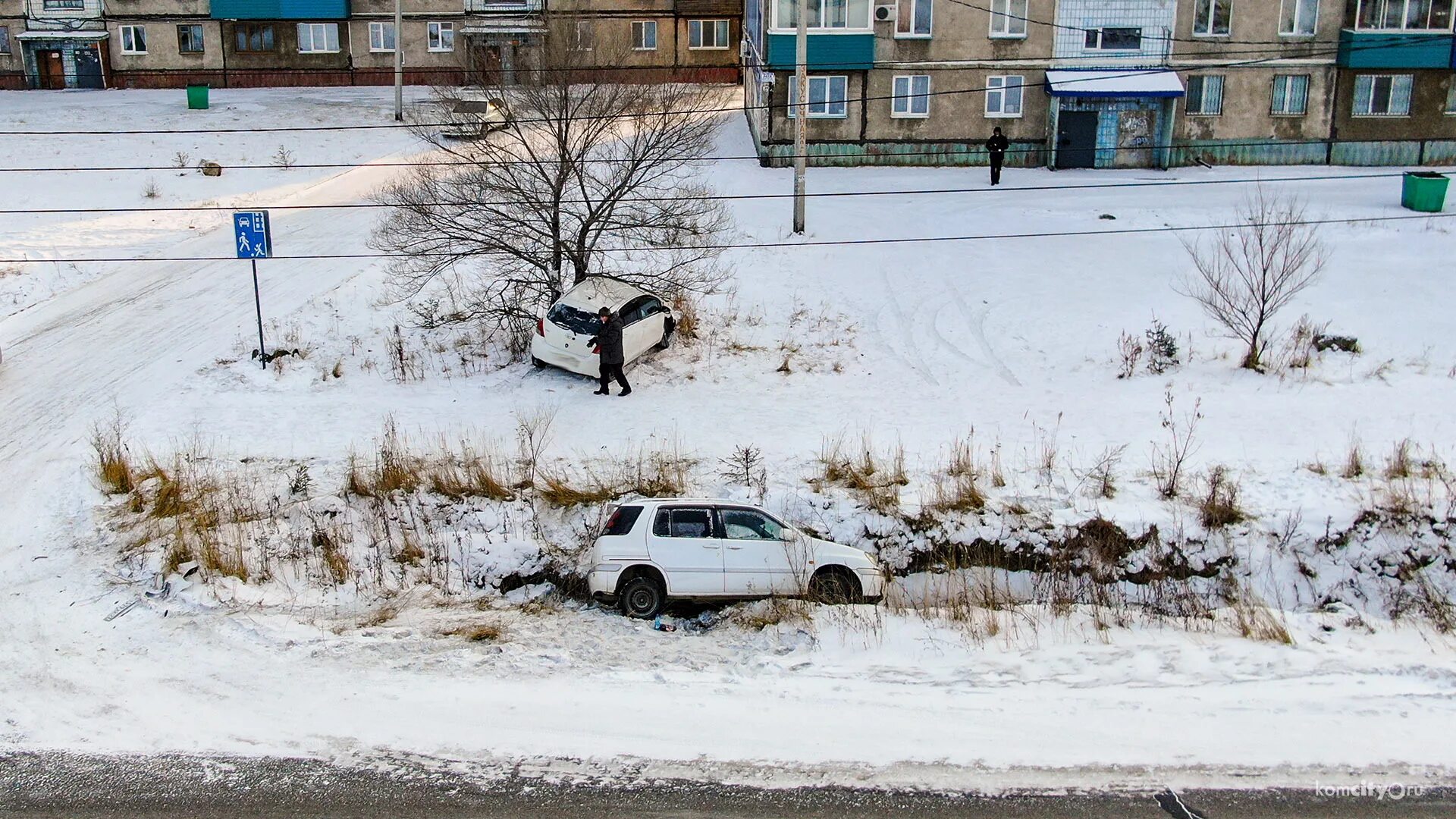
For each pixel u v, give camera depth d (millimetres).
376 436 19969
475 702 12742
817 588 15984
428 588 16281
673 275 25578
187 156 38844
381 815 10727
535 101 23016
